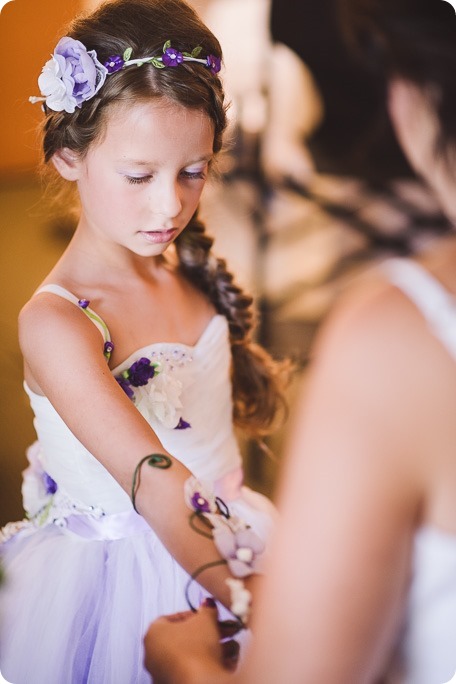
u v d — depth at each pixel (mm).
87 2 2291
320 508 668
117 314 1458
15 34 5004
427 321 658
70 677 1388
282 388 1866
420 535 688
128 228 1346
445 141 683
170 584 1416
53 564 1454
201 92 1327
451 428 645
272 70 4379
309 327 3684
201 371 1536
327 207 4449
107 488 1444
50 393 1309
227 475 1577
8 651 1410
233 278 1708
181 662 899
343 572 664
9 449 2922
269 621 700
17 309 3922
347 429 661
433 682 724
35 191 5203
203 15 4453
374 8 674
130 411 1246
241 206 4480
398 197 4445
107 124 1298
